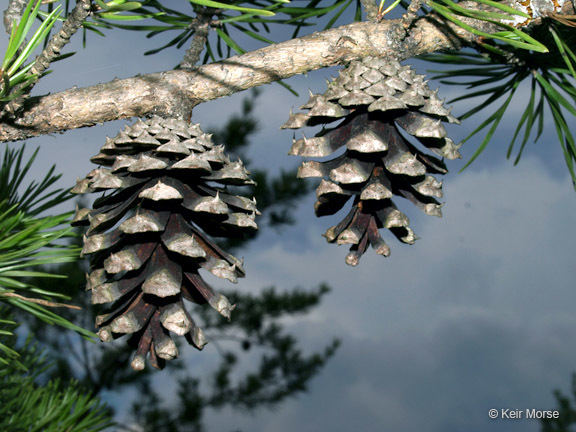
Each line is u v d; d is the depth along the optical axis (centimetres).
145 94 30
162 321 28
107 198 29
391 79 29
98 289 28
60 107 30
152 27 36
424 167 29
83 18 28
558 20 31
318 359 143
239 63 31
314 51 31
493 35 29
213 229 31
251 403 136
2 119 30
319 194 30
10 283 30
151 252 29
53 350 105
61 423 37
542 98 39
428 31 31
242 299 140
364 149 29
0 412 37
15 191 35
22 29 29
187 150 28
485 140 37
